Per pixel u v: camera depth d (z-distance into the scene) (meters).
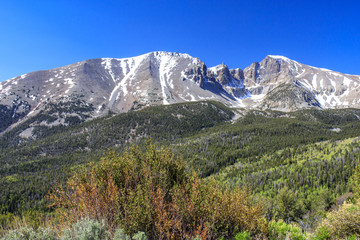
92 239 5.07
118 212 5.99
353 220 8.00
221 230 6.91
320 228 8.73
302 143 167.38
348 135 182.38
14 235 5.20
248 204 8.75
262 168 120.81
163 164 7.81
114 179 7.11
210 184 7.96
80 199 6.31
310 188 81.50
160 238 5.55
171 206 6.39
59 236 5.64
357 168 28.23
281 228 9.04
